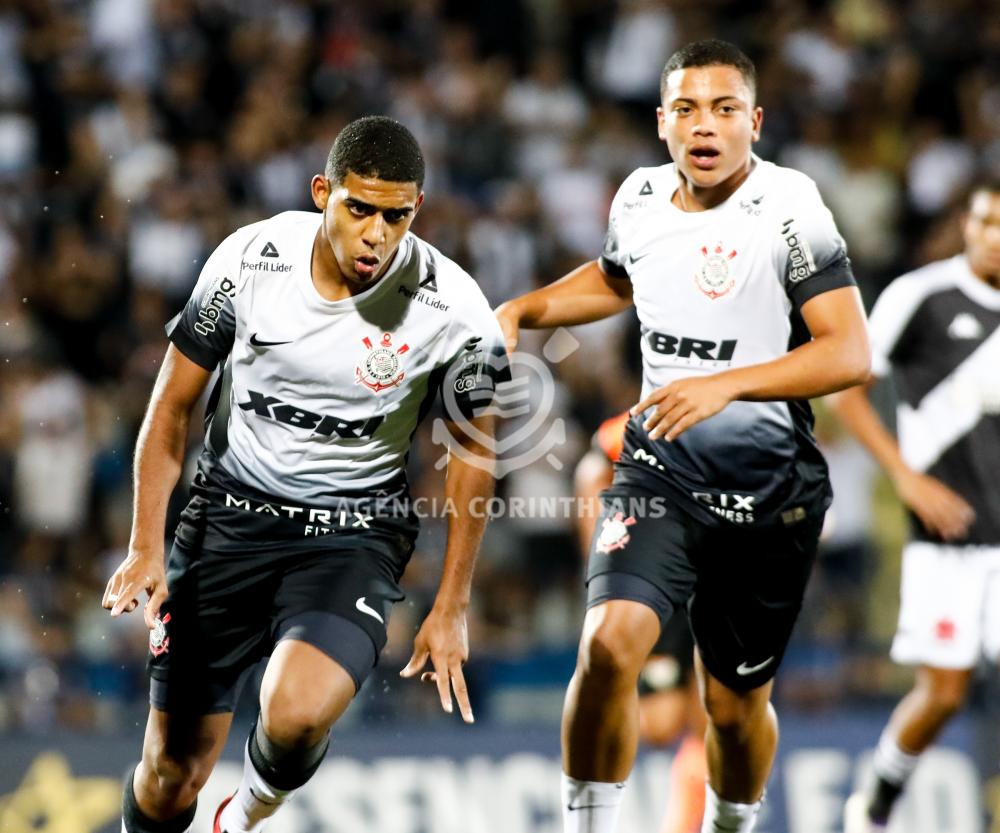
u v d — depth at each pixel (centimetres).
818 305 1476
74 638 2928
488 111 4134
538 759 2478
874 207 4131
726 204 1526
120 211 3659
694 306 1528
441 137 4038
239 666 1554
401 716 2700
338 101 4050
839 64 4419
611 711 1496
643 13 4406
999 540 2112
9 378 3359
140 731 2475
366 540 1508
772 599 1609
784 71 4294
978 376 2133
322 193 1437
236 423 1502
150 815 1580
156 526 1455
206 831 2361
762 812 2500
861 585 3042
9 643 2844
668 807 2434
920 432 2158
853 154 4256
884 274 4041
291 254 1459
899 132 4331
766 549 1582
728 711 1655
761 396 1399
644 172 1602
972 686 2580
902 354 2181
